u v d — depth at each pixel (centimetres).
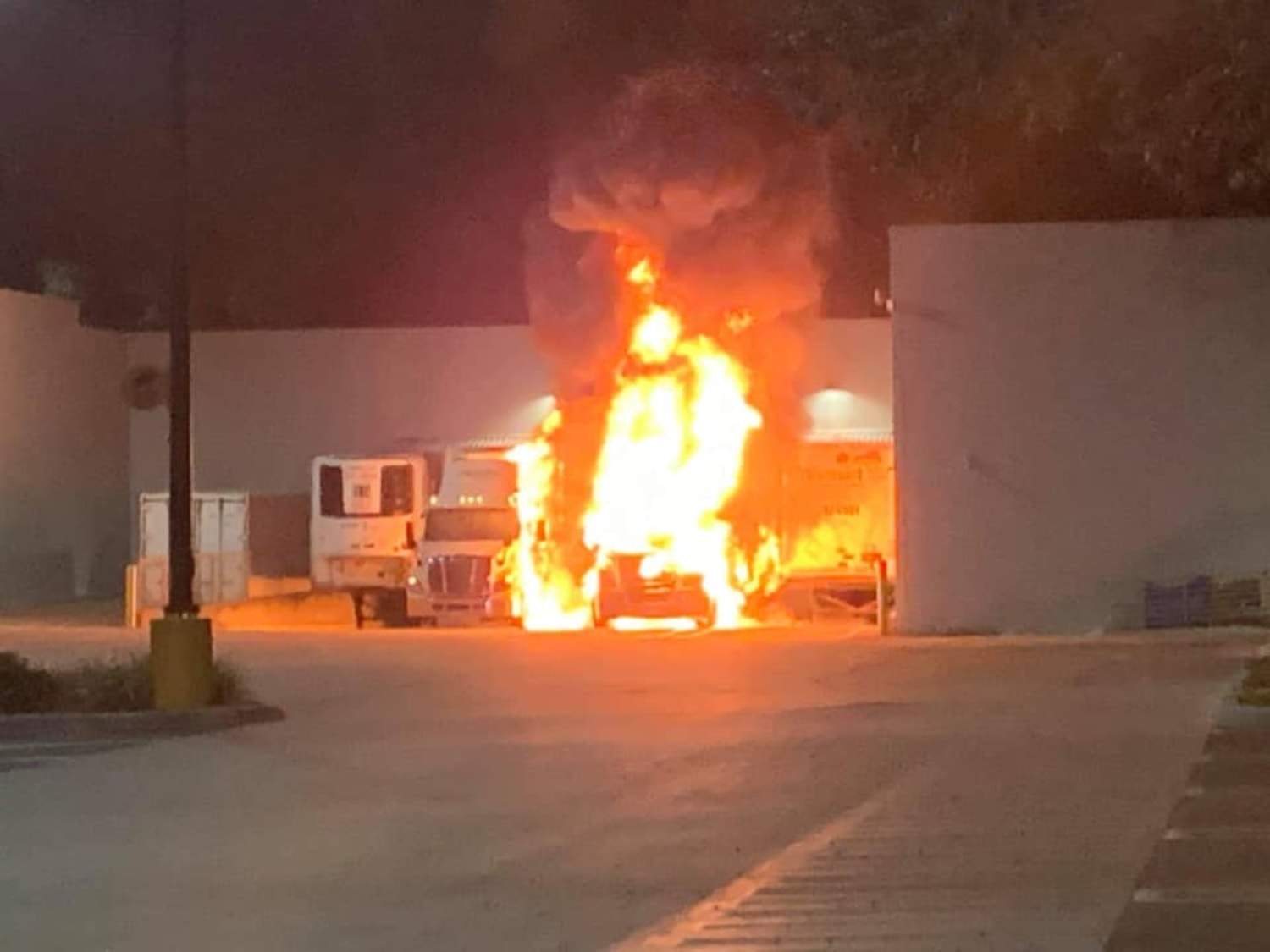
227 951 1023
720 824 1391
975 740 1811
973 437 3117
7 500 4150
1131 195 3134
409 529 4125
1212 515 3070
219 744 1898
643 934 1038
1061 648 2781
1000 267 3109
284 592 4200
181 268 2084
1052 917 1047
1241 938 980
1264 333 3064
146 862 1286
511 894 1159
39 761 1789
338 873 1235
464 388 4434
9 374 4166
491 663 2723
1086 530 3092
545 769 1686
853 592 3916
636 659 2738
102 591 4519
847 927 1035
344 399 4481
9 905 1151
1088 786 1518
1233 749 1711
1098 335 3092
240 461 4506
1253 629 3008
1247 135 2577
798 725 1958
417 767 1717
